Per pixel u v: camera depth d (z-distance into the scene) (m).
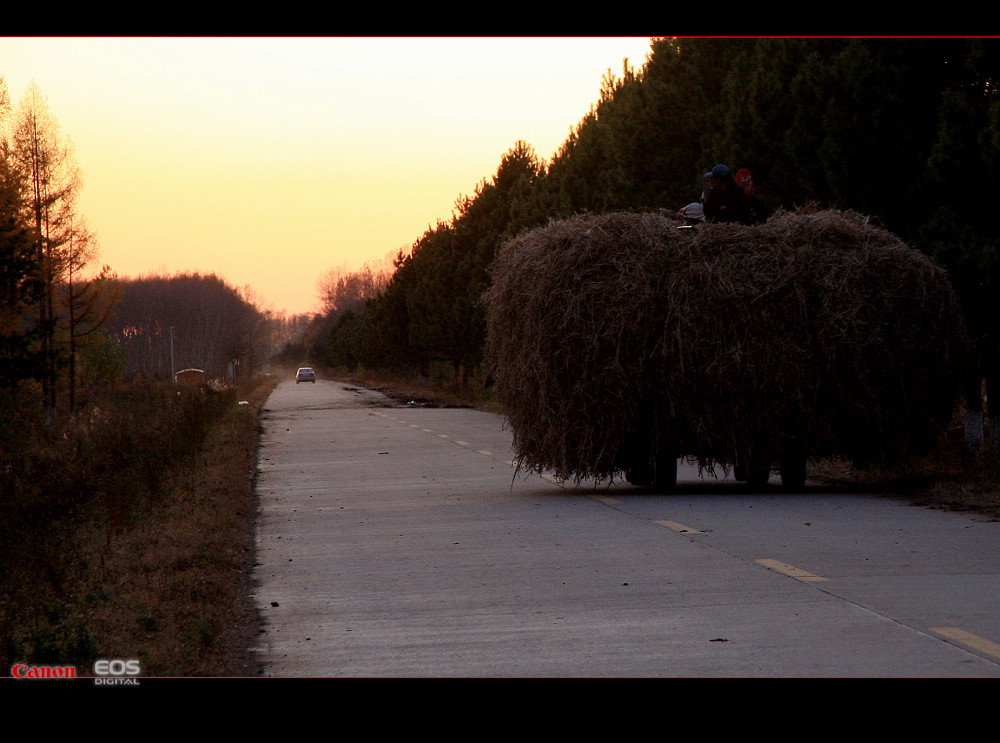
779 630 11.47
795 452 24.36
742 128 36.72
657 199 46.41
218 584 15.05
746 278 23.70
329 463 36.16
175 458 28.30
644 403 24.33
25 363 25.92
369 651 11.28
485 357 27.52
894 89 29.41
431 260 116.81
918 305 24.11
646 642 11.18
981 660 10.09
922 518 19.89
